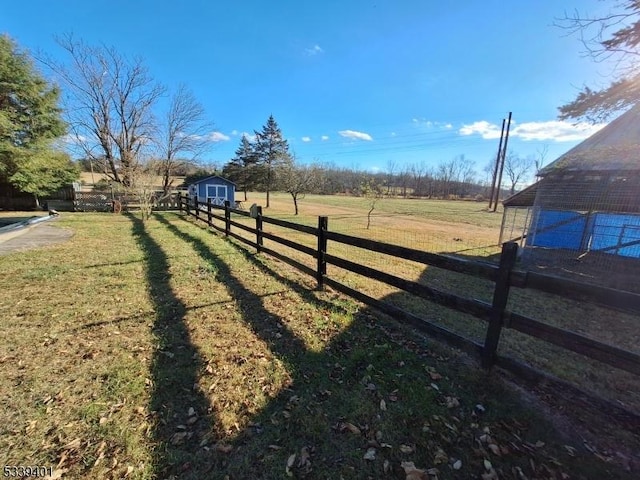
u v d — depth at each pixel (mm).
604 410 1710
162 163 19828
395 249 3031
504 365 2203
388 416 1935
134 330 2986
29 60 13617
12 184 14562
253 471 1562
